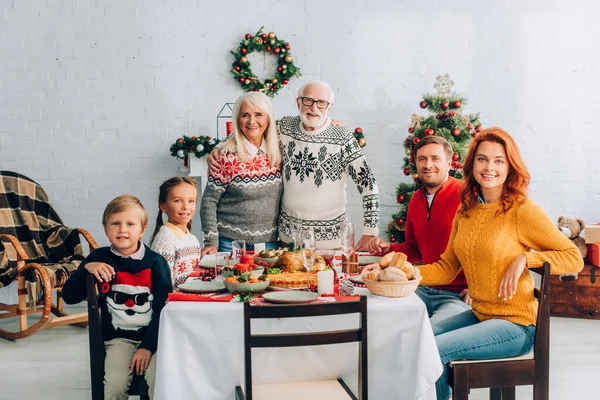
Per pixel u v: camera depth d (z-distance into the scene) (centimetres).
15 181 453
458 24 493
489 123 498
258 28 488
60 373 354
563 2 493
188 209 292
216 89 491
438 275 266
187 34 487
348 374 225
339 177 348
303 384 221
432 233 302
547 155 500
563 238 235
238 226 347
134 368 233
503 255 238
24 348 398
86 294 247
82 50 487
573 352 379
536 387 227
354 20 490
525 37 493
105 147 493
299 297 226
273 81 484
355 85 493
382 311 218
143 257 248
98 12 485
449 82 460
